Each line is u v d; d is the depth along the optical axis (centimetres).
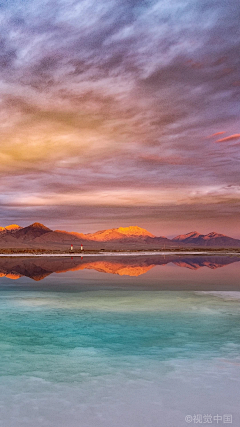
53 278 2400
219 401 480
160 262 4409
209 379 564
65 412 447
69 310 1203
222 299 1457
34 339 828
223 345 774
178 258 5641
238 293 1642
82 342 802
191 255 7169
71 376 580
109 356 695
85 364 645
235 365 635
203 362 654
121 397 493
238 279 2322
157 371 604
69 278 2391
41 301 1409
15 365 639
